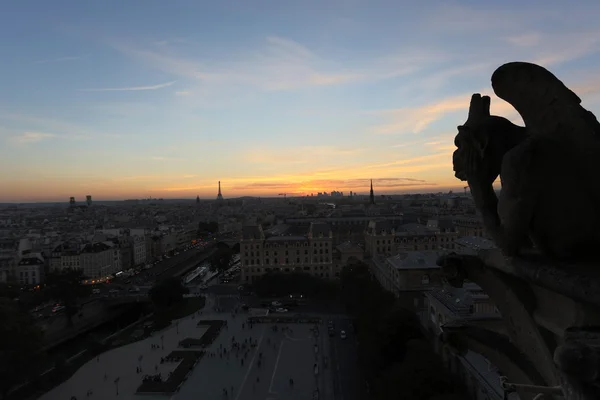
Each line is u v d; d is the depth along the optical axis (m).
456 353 19.14
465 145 16.00
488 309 103.31
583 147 13.27
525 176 13.40
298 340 161.12
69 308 185.88
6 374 113.50
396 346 121.31
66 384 128.00
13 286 198.50
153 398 117.00
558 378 14.08
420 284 169.75
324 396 114.50
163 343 162.38
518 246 14.29
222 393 118.81
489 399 77.69
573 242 13.65
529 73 14.27
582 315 12.73
